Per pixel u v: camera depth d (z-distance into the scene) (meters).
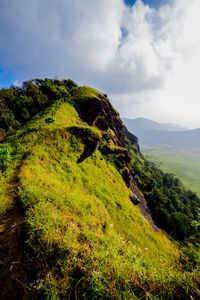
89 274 2.30
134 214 16.41
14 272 2.59
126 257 2.88
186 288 2.02
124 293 1.98
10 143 13.03
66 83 47.94
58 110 25.69
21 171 7.94
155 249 12.05
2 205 4.85
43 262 2.59
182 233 23.64
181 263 2.61
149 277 2.29
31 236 3.06
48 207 4.72
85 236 3.59
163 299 1.95
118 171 26.62
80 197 9.70
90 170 17.38
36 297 2.11
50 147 13.65
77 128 18.25
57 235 3.09
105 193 15.43
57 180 9.91
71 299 2.10
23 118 27.11
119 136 56.88
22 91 33.69
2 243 3.27
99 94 45.84
